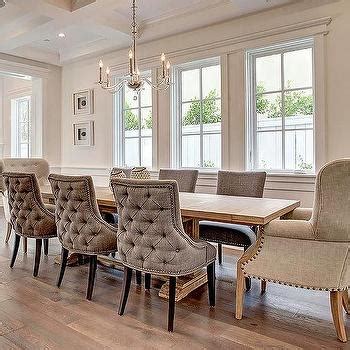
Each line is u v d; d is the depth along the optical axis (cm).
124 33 459
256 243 226
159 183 209
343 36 345
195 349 193
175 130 481
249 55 413
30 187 308
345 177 194
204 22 423
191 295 269
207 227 295
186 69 476
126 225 230
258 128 416
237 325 221
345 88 345
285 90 397
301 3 367
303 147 386
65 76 625
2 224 558
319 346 197
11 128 769
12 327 218
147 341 202
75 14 399
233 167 422
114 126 549
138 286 287
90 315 235
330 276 203
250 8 384
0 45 508
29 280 301
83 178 259
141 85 313
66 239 277
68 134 622
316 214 203
